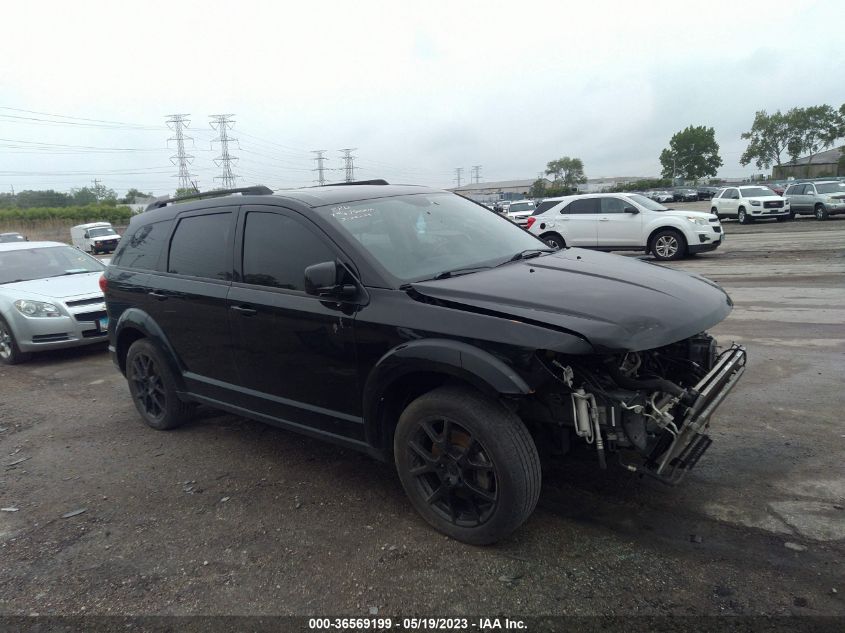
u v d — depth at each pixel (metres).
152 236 5.07
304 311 3.64
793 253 14.61
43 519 3.79
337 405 3.64
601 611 2.63
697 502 3.43
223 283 4.24
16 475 4.48
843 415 4.47
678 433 2.84
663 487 3.61
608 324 2.78
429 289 3.26
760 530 3.12
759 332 7.04
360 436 3.57
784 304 8.52
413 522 3.45
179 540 3.44
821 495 3.40
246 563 3.17
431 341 3.04
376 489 3.88
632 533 3.18
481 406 2.98
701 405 2.90
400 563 3.07
